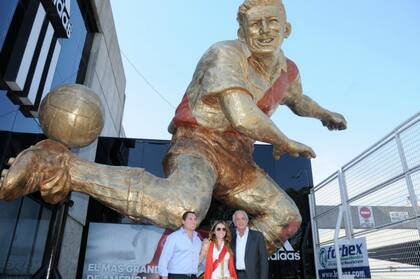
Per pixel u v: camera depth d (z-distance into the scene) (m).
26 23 5.27
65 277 6.87
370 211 5.53
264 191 4.71
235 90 4.18
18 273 5.89
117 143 8.35
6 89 5.20
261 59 4.74
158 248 7.59
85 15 8.85
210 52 4.64
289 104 5.87
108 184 3.76
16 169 3.45
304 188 8.21
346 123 5.95
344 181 6.38
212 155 4.46
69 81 7.95
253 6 4.67
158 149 8.32
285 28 4.85
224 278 3.54
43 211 6.68
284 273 7.54
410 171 4.46
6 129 5.29
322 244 7.32
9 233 5.59
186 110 4.70
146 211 3.73
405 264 4.65
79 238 7.54
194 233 3.84
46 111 3.90
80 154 7.37
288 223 4.62
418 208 4.33
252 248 3.69
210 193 4.07
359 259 5.47
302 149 4.34
